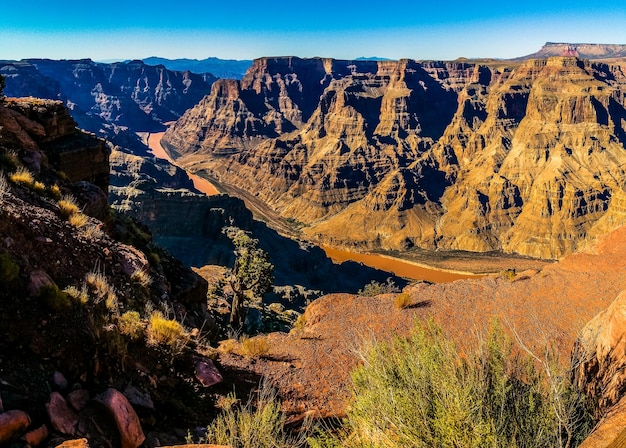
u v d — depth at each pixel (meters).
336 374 12.31
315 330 15.00
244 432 6.89
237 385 11.12
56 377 7.14
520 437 4.79
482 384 5.17
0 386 6.39
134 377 8.78
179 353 10.59
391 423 5.26
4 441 5.52
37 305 8.06
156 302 15.15
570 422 5.05
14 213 11.26
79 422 6.56
